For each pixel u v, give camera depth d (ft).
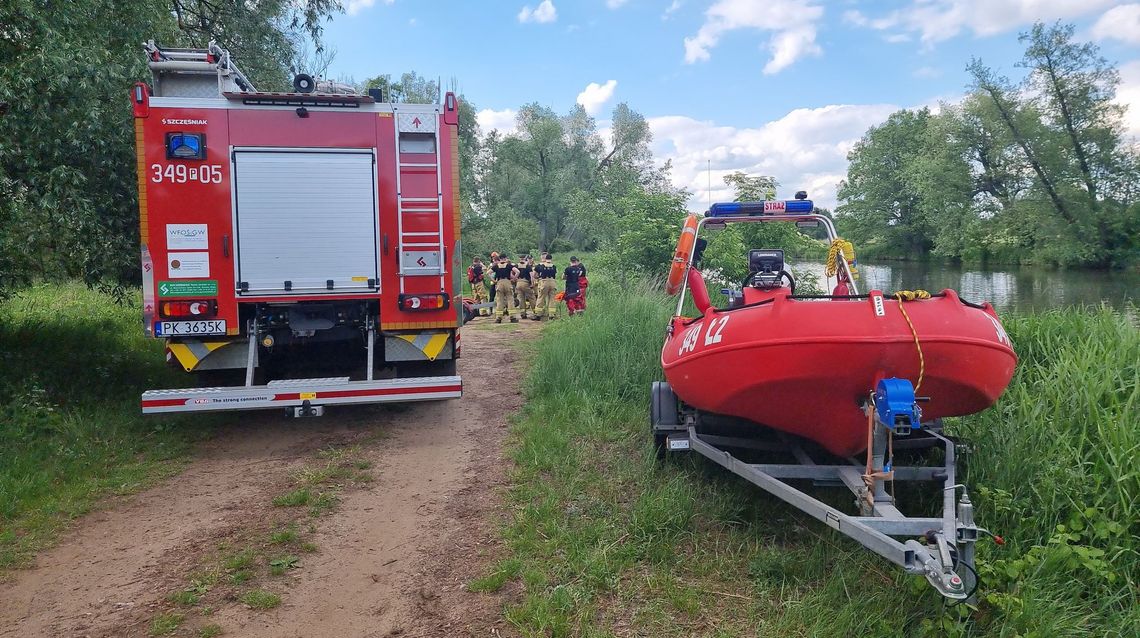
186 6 43.19
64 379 24.56
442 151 21.67
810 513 11.93
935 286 81.56
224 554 14.05
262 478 18.30
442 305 21.95
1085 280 90.68
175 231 20.38
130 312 39.27
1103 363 16.31
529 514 15.42
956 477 14.01
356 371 24.79
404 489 17.57
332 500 16.81
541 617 11.40
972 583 10.33
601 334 29.19
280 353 24.11
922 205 138.41
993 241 121.90
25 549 14.07
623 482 17.02
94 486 17.30
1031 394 16.20
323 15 48.34
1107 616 10.53
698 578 12.71
